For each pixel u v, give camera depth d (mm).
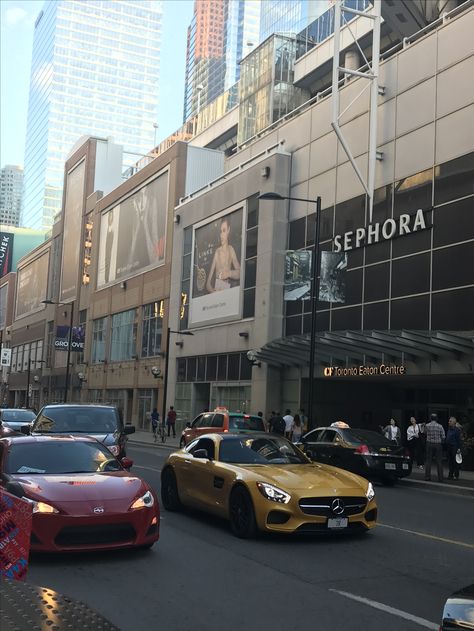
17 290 90875
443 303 22969
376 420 30234
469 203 22391
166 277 45438
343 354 26109
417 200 24688
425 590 6531
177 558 7648
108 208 58094
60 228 71812
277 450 10195
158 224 47750
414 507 13070
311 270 22578
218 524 9945
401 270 25094
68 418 13500
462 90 23250
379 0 26938
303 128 32344
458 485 17203
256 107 52031
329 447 18297
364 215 27359
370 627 5371
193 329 40500
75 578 6688
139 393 48938
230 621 5473
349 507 8680
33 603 2375
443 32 24359
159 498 12484
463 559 8039
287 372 31344
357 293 27312
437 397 28250
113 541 7320
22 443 8672
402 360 23406
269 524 8469
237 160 40625
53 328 71188
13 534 4180
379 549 8445
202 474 10055
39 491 7340
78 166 67625
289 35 50688
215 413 21266
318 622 5477
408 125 25578
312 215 30891
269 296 32281
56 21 199500
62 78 198000
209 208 39906
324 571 7199
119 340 53531
